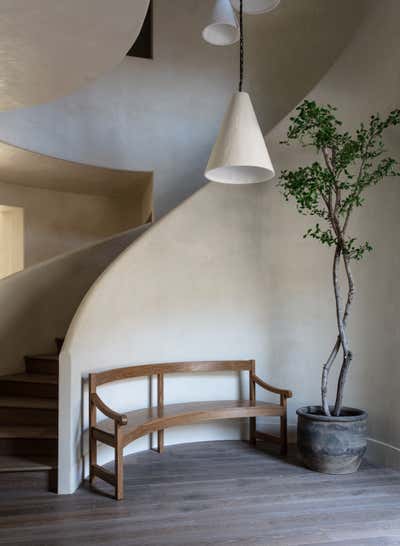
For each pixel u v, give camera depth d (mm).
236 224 5227
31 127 5977
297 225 5098
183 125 6977
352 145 4043
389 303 4328
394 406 4238
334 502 3473
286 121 5188
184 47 7062
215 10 4168
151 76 6922
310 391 4949
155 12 7012
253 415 4559
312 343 4957
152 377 4902
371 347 4484
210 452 4691
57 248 7902
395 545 2854
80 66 2918
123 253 4758
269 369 5113
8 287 5309
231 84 7051
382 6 4449
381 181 4465
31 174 6992
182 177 6914
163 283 4961
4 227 7945
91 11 2311
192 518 3213
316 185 3920
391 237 4340
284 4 6812
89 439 3879
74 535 2967
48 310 5637
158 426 4090
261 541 2898
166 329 4941
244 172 3543
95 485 3822
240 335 5141
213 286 5137
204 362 4922
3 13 2324
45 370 5188
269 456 4562
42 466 3709
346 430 4004
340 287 4797
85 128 6480
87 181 7355
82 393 3992
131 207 8359
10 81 3135
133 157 6762
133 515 3256
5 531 3014
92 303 4266
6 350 5238
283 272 5117
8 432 4070
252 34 6969
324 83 4980
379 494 3621
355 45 4734
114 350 4512
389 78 4352
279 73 6840
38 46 2668
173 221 5070
